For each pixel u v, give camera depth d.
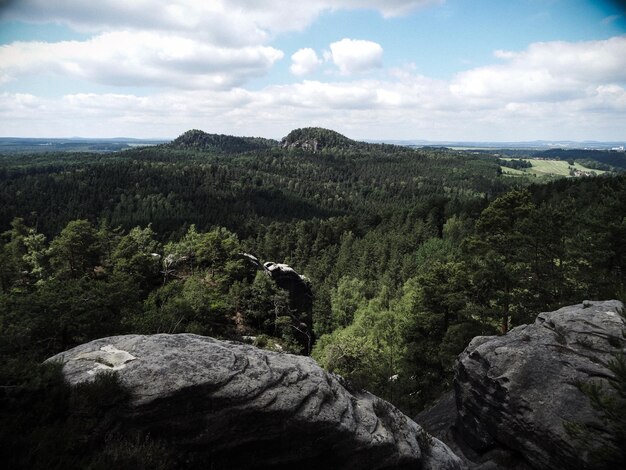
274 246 132.00
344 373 39.53
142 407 9.32
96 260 47.81
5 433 7.48
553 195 94.56
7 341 18.14
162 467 8.28
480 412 15.73
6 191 161.62
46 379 8.88
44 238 52.72
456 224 103.94
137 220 149.25
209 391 10.04
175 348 11.45
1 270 45.28
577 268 26.89
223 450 9.93
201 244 56.19
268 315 49.66
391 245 107.06
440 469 13.06
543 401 13.32
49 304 22.66
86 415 8.84
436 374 29.38
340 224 143.50
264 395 10.50
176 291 40.72
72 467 7.48
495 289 27.75
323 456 11.02
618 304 15.88
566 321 15.81
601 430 11.21
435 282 31.55
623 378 9.69
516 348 15.45
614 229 23.75
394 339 40.66
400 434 12.92
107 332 24.52
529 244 28.25
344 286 85.94
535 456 13.09
